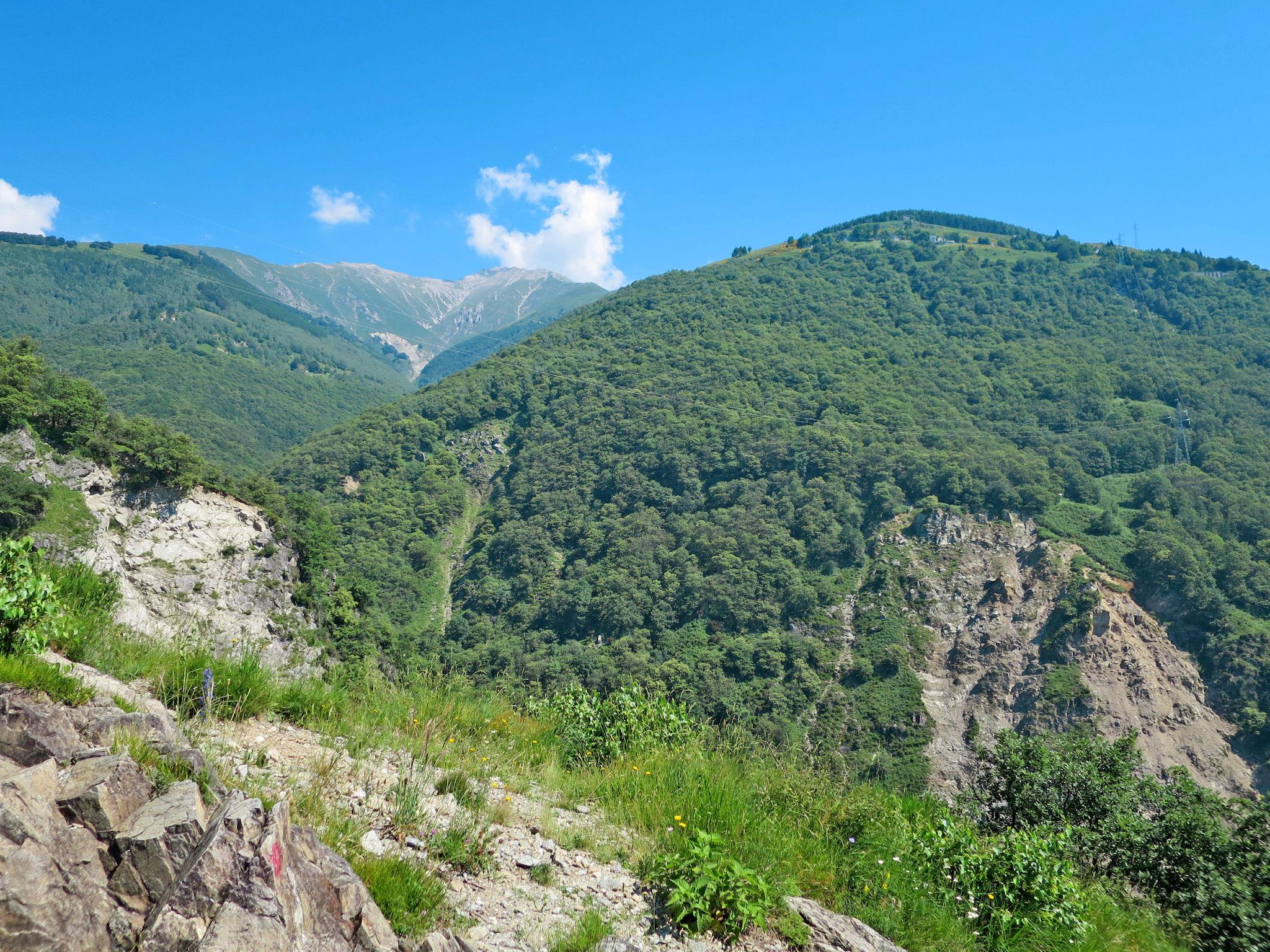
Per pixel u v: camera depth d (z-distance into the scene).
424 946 3.28
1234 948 6.70
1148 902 7.71
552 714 8.65
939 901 5.73
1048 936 5.58
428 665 8.97
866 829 6.32
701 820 5.64
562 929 3.91
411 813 4.56
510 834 4.97
